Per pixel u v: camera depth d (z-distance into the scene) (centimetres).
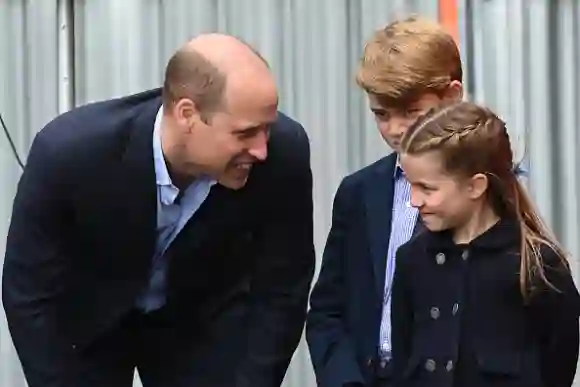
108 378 467
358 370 435
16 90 647
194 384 468
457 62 434
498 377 394
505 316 398
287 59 657
